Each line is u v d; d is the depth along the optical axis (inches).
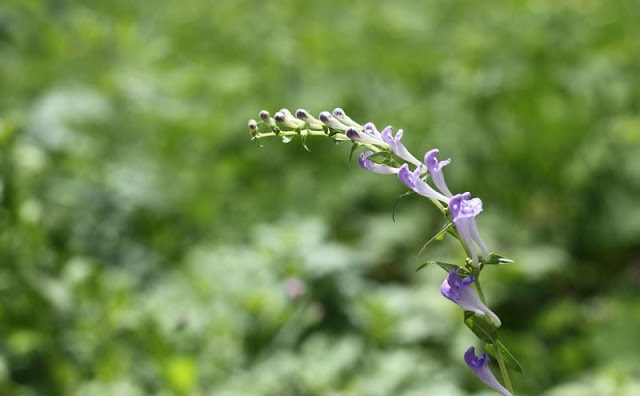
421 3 80.7
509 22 67.2
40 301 35.9
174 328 35.7
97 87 61.8
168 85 64.2
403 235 51.4
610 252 52.2
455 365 39.8
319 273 38.8
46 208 43.4
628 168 52.8
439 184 23.2
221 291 39.9
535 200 54.9
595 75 58.3
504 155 56.1
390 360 35.9
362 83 63.4
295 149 58.4
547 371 42.0
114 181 49.3
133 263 45.1
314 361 35.7
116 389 33.7
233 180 56.2
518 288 47.7
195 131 58.1
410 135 57.6
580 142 55.1
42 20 71.6
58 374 34.9
